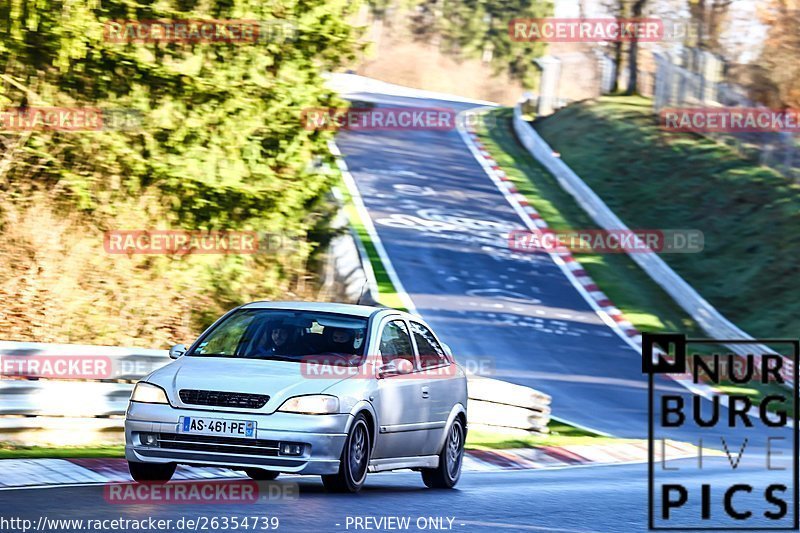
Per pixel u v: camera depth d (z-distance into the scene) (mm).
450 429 40812
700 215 151375
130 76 72125
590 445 68375
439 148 193750
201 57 74062
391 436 36594
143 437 33500
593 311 121188
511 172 180625
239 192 75688
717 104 179500
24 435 44719
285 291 89750
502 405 69000
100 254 75938
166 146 74688
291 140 78812
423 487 40938
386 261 129125
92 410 46594
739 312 125812
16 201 73188
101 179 74000
